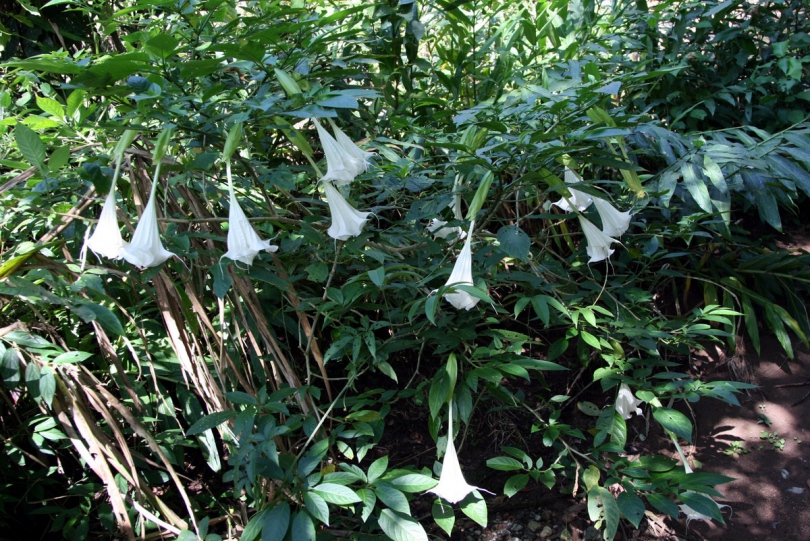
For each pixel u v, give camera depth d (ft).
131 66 4.42
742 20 9.91
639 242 8.33
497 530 6.39
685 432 5.88
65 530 5.41
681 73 9.34
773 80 9.26
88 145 5.59
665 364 6.72
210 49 4.74
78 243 5.69
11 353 4.64
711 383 6.26
